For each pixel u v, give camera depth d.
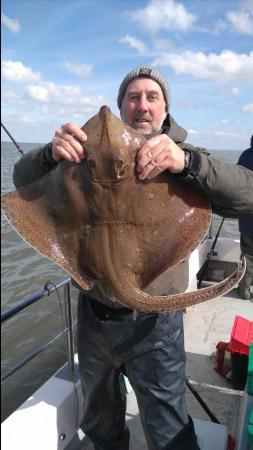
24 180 1.20
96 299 1.21
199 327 2.47
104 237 0.97
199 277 3.13
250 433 1.20
